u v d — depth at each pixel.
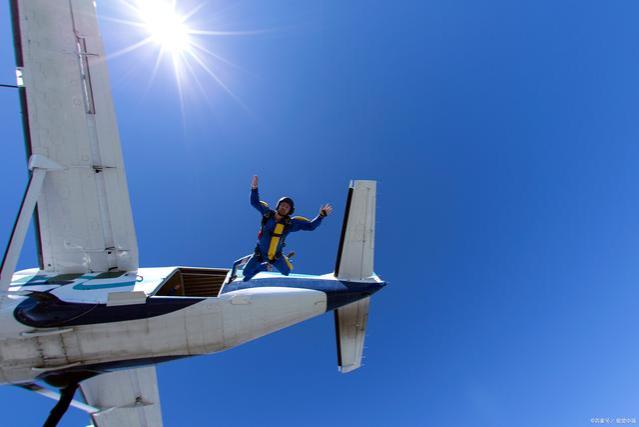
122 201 6.13
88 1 5.30
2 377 5.31
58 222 6.00
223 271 7.18
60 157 5.54
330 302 6.81
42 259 6.28
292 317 6.52
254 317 6.16
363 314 7.62
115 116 5.76
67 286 5.81
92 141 5.68
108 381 7.54
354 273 7.15
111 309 5.42
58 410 5.63
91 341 5.39
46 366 5.36
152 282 6.25
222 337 6.00
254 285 6.45
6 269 5.04
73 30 5.29
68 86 5.39
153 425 7.95
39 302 5.32
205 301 5.87
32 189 5.32
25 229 5.22
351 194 7.09
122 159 5.95
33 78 5.25
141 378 7.82
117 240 6.32
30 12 5.12
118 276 6.36
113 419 7.52
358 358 7.44
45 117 5.38
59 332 5.20
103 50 5.49
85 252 6.27
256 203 5.86
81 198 5.87
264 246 5.85
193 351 5.97
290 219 5.84
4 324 5.12
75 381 5.81
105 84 5.59
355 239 7.14
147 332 5.57
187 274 7.15
